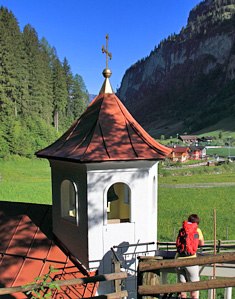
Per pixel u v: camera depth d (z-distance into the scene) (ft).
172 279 47.78
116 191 28.50
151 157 20.86
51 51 303.68
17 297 19.34
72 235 22.79
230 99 575.38
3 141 167.12
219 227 86.89
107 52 25.90
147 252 22.33
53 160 23.84
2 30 196.34
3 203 29.43
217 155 284.82
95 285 20.66
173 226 89.15
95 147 21.15
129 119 24.45
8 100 186.50
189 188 148.36
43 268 21.62
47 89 237.45
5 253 23.08
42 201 112.57
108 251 21.56
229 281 10.46
